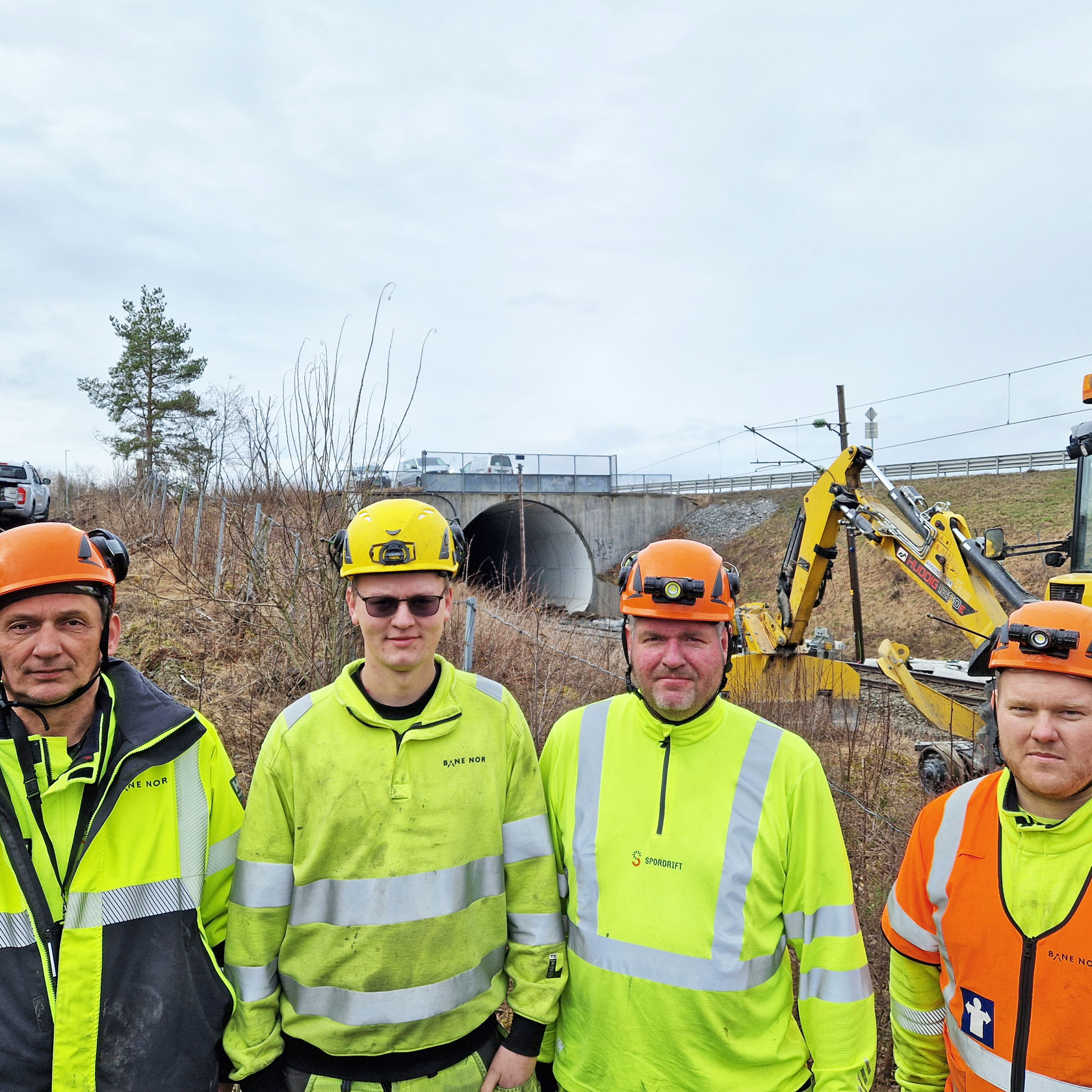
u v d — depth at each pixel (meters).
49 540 1.72
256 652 6.05
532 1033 1.96
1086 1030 1.64
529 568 33.22
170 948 1.80
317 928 1.88
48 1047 1.67
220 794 2.00
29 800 1.72
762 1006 1.86
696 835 1.94
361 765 1.91
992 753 5.30
